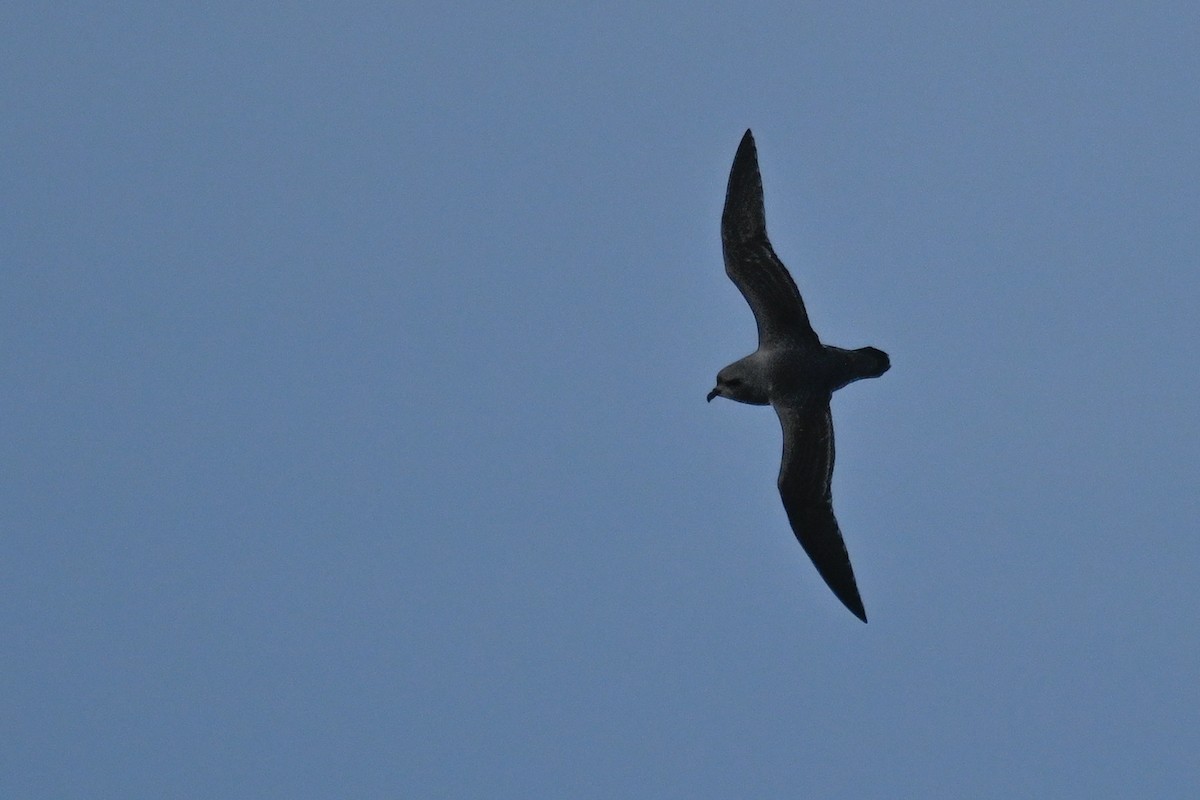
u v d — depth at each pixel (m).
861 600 18.22
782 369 18.17
